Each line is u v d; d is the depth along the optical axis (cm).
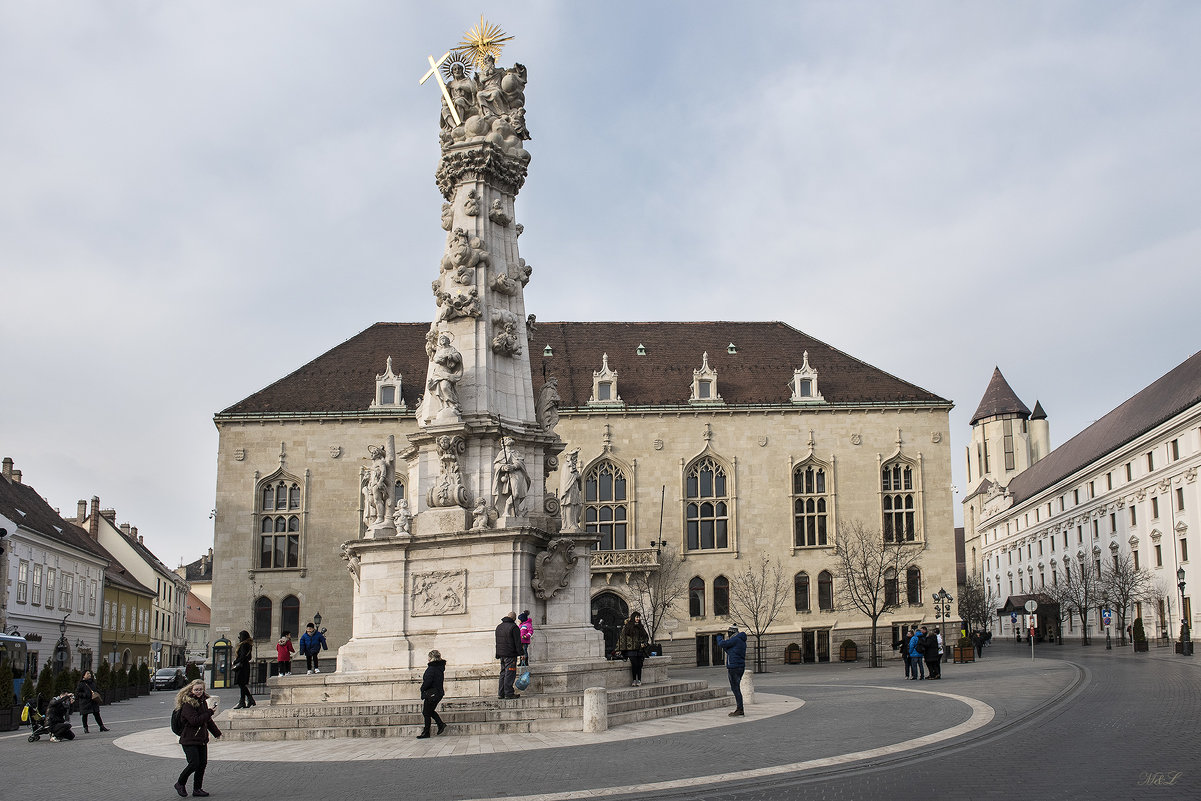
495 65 3159
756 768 1633
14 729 3381
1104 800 1289
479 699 2336
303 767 1847
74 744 2630
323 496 6806
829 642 6844
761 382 7325
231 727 2367
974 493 14925
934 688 3319
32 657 6116
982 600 12200
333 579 6719
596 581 6606
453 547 2644
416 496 2783
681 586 6812
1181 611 5744
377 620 2667
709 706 2680
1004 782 1437
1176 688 2973
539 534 2658
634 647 2759
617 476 6956
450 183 3047
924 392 7256
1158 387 8525
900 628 6844
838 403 7081
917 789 1408
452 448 2728
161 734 2764
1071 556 9981
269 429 6869
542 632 2645
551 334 7700
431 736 2184
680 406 6988
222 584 6700
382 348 7506
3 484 7369
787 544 6919
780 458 7012
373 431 6869
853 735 2006
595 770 1662
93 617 8550
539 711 2281
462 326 2873
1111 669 4094
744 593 6800
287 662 3144
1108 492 8856
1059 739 1862
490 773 1673
